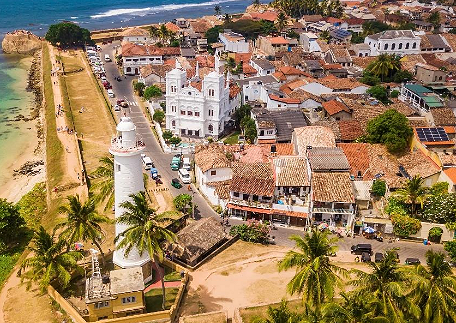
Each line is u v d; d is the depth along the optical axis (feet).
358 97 428.15
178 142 373.61
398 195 264.31
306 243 167.53
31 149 397.60
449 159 293.43
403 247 246.47
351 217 258.57
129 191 197.88
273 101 416.67
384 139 325.83
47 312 195.00
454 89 454.40
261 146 336.29
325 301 162.40
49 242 199.00
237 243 249.55
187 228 246.06
